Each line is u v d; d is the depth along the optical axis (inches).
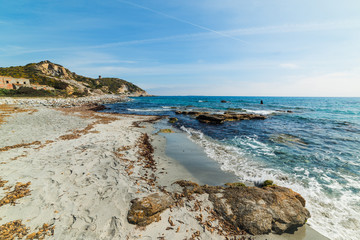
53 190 187.5
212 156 367.6
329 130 645.3
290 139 515.8
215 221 163.0
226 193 203.2
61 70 3462.1
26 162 254.4
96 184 207.5
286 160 349.1
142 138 473.7
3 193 173.9
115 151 338.0
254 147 435.2
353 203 209.9
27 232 132.0
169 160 335.0
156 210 167.2
